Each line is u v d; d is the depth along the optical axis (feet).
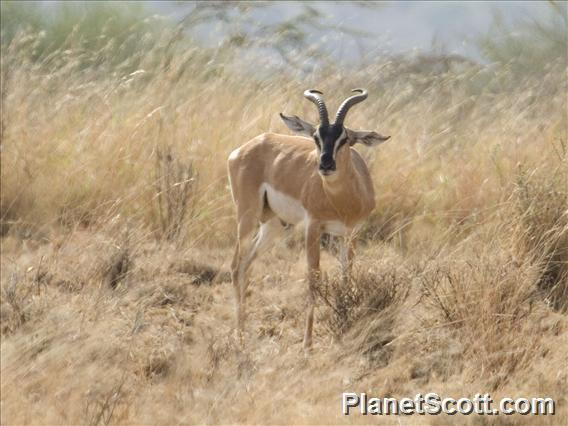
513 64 224.94
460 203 136.05
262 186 114.11
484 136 158.20
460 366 93.81
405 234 133.18
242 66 180.04
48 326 96.94
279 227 116.67
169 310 109.60
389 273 103.24
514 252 110.73
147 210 136.87
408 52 197.06
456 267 104.78
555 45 231.09
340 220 107.14
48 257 119.44
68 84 168.76
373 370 94.27
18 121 149.38
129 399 87.04
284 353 97.71
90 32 233.96
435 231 130.52
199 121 151.64
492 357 92.22
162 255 123.44
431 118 166.40
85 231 130.11
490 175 139.95
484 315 95.14
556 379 90.43
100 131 148.77
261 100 160.25
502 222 118.01
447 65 204.64
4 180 137.18
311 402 88.17
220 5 194.29
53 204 136.46
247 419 84.07
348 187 105.29
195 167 141.79
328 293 103.24
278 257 129.08
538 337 95.04
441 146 157.07
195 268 122.72
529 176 119.75
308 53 181.78
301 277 120.57
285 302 112.68
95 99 161.79
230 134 147.95
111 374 90.58
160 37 198.80
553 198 114.52
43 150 144.36
